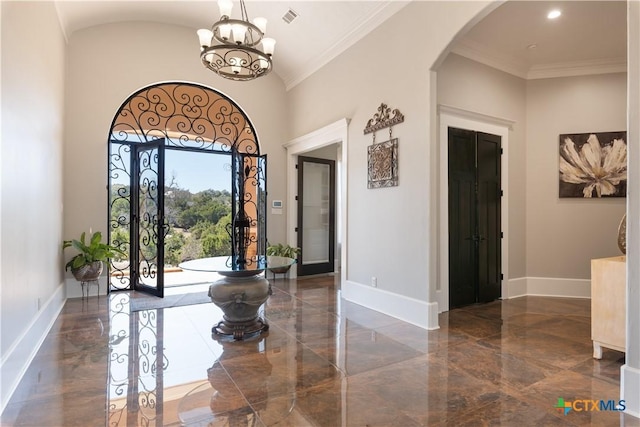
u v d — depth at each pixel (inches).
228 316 128.9
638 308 80.0
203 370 100.4
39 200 122.3
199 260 141.7
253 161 239.8
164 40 209.9
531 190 195.3
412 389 89.8
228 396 86.3
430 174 137.6
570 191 188.9
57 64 157.2
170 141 216.8
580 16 144.4
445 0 131.0
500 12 141.8
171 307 167.0
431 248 137.9
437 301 146.6
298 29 193.0
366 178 170.6
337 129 191.2
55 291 152.3
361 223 173.6
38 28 121.4
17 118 96.7
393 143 153.9
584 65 185.5
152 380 94.3
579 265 188.2
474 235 175.0
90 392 88.0
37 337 116.6
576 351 114.4
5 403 82.4
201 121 225.6
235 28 120.6
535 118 194.2
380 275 161.6
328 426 74.3
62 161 173.5
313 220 257.4
